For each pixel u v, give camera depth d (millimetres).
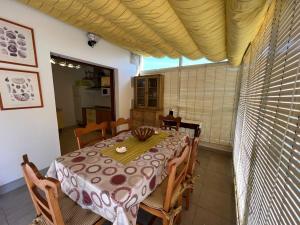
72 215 1037
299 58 560
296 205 480
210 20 1384
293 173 531
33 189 931
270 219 686
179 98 3602
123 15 1543
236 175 2025
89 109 4832
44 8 1616
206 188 1992
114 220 899
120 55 3375
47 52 2031
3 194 1769
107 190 917
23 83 1833
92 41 2557
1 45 1628
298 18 604
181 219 1497
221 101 3125
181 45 2148
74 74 5324
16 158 1855
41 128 2055
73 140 3836
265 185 805
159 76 3549
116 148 1490
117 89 3484
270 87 915
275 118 773
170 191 1055
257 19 1166
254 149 1137
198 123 3008
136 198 981
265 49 1149
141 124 3760
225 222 1474
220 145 3242
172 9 1424
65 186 1189
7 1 1628
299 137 517
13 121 1793
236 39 1537
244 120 1874
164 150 1503
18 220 1438
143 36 2064
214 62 3086
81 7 1513
